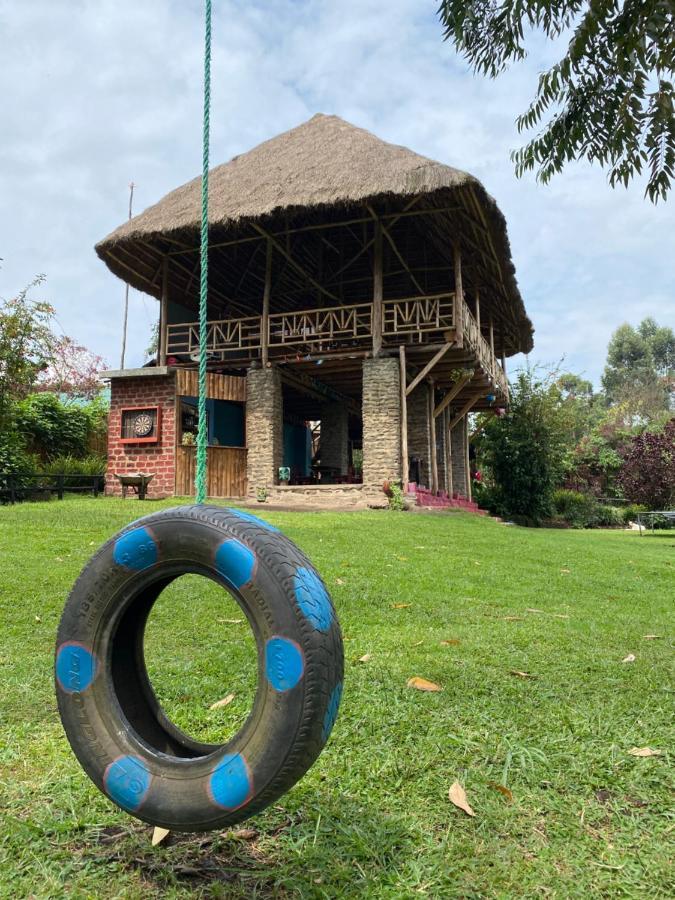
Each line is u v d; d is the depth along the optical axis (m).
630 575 7.27
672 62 4.25
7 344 12.82
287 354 14.90
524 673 3.18
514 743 2.37
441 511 13.66
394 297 16.98
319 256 16.61
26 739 2.44
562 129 4.75
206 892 1.58
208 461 14.70
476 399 18.27
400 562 6.82
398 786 2.07
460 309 13.66
